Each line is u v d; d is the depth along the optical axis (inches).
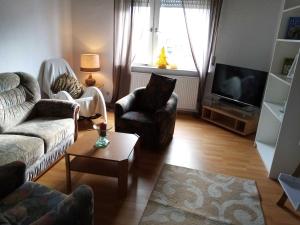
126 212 81.8
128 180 99.5
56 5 159.5
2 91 103.0
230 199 90.6
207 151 127.6
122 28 170.4
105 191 92.0
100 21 177.0
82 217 45.8
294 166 103.3
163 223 77.4
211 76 175.9
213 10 157.0
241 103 156.0
